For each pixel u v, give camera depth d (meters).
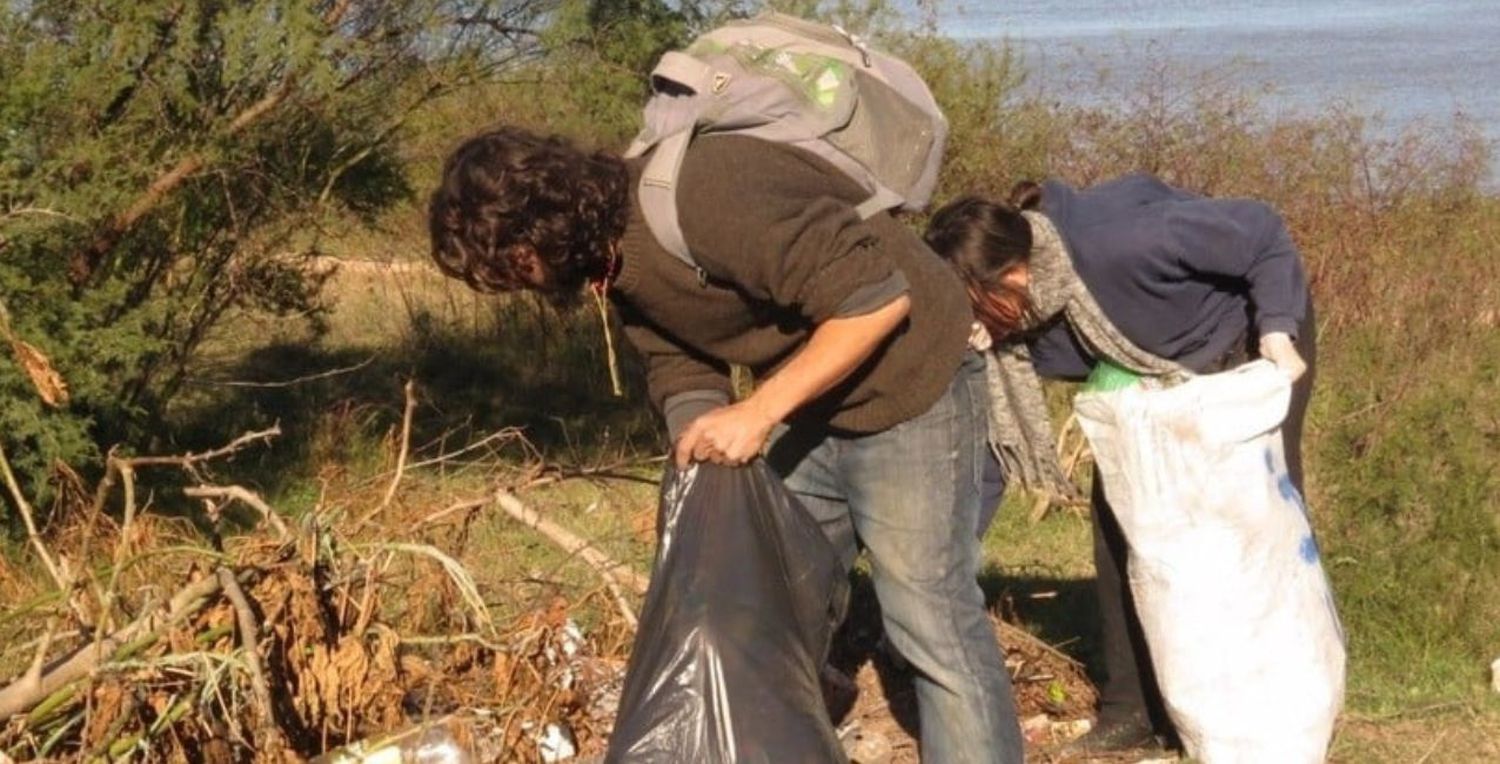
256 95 7.24
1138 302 4.49
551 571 5.32
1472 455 6.06
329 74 6.98
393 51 7.61
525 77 8.08
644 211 3.57
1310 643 4.53
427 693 4.37
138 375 7.35
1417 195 10.59
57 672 4.13
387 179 8.17
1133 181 4.64
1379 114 13.54
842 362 3.58
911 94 3.78
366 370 10.17
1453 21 35.94
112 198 6.54
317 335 9.76
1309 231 9.70
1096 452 4.59
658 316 3.78
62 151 6.51
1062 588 6.27
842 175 3.65
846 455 3.98
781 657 3.78
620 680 4.53
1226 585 4.47
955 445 3.93
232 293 7.79
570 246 3.53
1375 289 9.43
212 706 4.14
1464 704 5.22
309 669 4.20
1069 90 13.02
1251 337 4.62
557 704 4.25
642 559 5.93
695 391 4.04
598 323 10.28
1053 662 5.29
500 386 9.91
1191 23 37.19
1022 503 7.16
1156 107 11.30
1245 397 4.44
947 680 3.99
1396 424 6.19
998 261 4.34
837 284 3.52
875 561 4.01
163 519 5.60
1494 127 19.31
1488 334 9.24
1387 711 5.19
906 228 3.86
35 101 6.41
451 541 4.86
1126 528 4.56
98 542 5.20
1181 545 4.48
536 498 6.60
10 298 6.23
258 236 7.79
